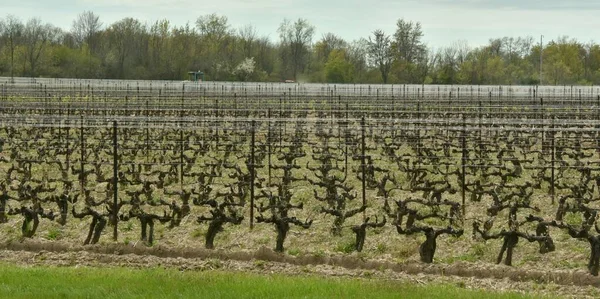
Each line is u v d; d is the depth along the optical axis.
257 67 143.88
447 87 112.69
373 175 37.44
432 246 25.92
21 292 21.05
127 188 37.94
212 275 23.14
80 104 75.69
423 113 61.53
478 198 34.38
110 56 139.62
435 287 22.08
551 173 37.75
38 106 70.69
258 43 147.12
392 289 21.47
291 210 33.50
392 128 46.75
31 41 145.75
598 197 34.06
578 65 152.38
